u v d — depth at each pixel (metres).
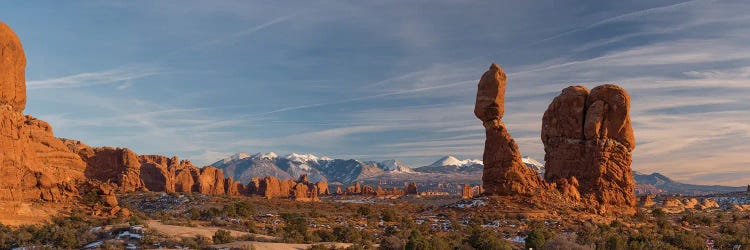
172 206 105.12
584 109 92.25
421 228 72.06
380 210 102.19
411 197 189.00
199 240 55.44
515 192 84.81
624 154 90.31
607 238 63.84
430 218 82.62
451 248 57.56
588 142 90.69
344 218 87.12
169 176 143.62
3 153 64.94
